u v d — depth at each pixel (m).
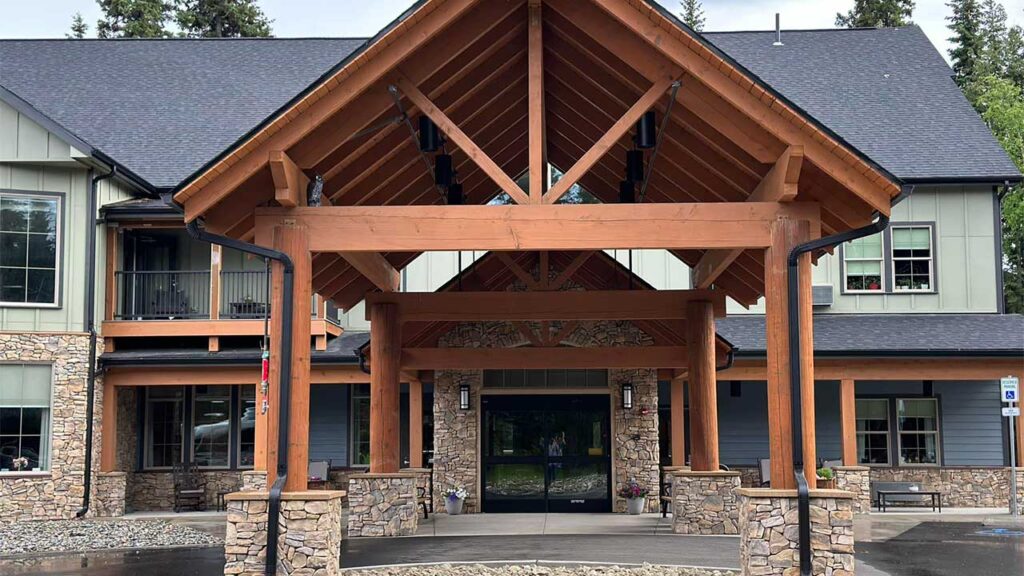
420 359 15.09
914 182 19.77
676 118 9.46
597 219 8.79
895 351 17.81
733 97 8.42
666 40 8.42
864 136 20.61
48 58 22.89
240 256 19.92
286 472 8.65
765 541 8.42
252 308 19.08
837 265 20.20
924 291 20.02
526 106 11.80
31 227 17.16
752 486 19.95
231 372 18.28
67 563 11.34
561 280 13.87
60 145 17.03
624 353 14.93
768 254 8.83
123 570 10.69
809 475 8.58
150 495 19.41
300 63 23.11
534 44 8.81
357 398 20.39
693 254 14.32
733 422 20.27
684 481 13.67
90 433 17.20
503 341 17.53
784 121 8.45
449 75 9.35
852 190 8.44
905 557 11.52
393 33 8.34
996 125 30.39
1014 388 16.89
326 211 8.88
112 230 18.30
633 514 16.94
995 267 19.97
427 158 10.79
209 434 19.94
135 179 18.31
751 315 20.31
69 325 17.23
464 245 8.79
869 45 23.31
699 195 11.67
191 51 23.50
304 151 8.78
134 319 19.31
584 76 10.13
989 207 20.11
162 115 21.16
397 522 13.53
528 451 17.75
